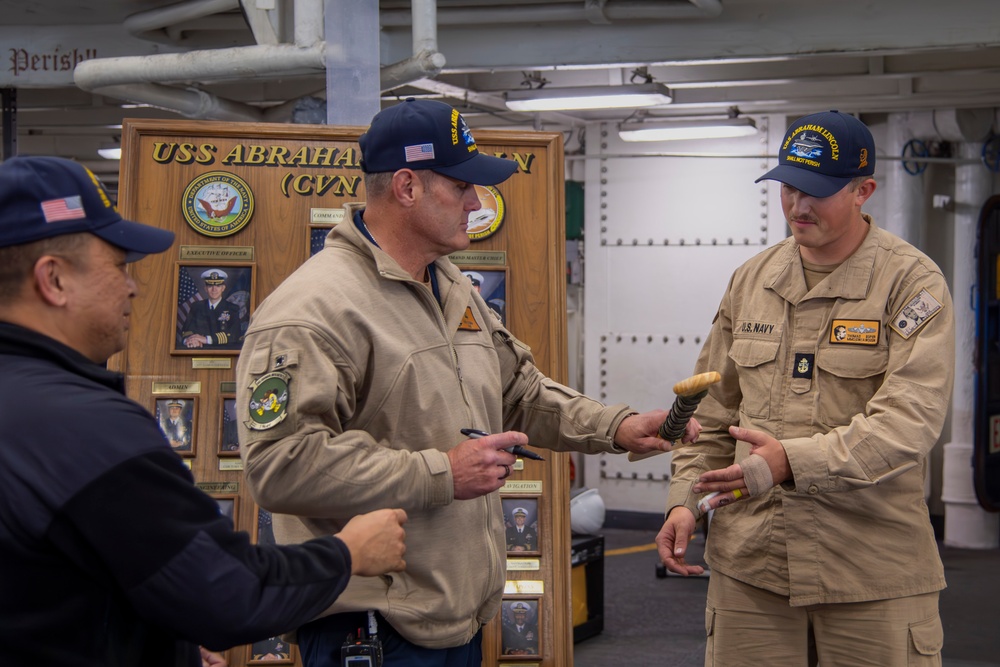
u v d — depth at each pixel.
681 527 2.79
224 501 3.33
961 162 7.79
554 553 3.51
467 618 2.12
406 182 2.09
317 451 1.87
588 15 5.27
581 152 8.82
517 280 3.58
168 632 1.44
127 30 5.49
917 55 6.61
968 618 5.96
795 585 2.60
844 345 2.60
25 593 1.35
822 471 2.43
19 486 1.34
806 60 6.80
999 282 7.83
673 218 8.38
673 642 5.57
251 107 5.92
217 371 3.37
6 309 1.44
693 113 8.31
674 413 2.21
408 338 2.08
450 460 1.94
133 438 1.38
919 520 2.61
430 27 4.28
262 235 3.43
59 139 9.41
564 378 3.59
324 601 1.57
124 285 1.52
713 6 5.02
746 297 2.81
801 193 2.58
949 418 8.28
